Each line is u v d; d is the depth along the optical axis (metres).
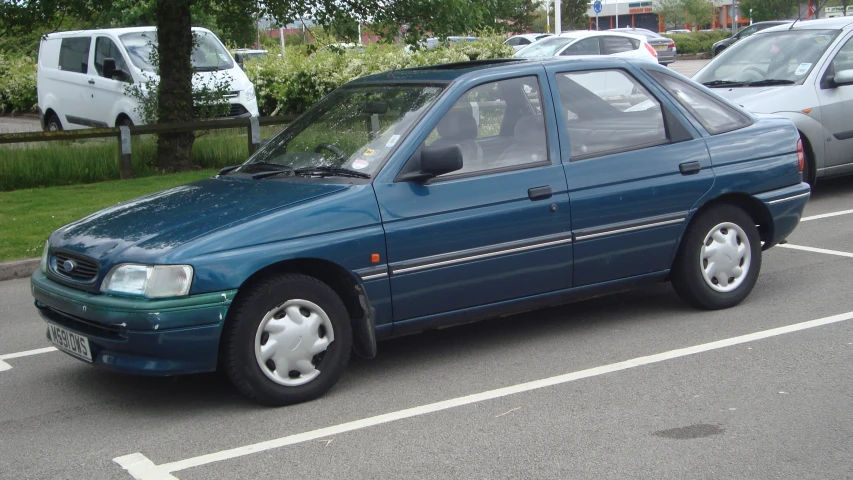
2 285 9.11
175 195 6.06
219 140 15.40
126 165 14.33
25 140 13.86
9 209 11.81
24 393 5.89
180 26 14.87
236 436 5.01
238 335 5.22
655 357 6.00
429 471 4.45
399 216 5.60
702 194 6.61
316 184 5.74
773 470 4.34
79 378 6.15
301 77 19.53
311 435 4.97
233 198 5.72
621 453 4.57
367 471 4.49
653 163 6.45
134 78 17.27
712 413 5.04
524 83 6.21
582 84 6.41
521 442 4.76
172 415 5.38
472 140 5.96
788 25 11.70
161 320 5.02
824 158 10.61
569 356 6.11
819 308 6.92
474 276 5.85
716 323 6.66
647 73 6.68
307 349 5.41
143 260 5.12
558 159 6.15
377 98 6.31
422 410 5.27
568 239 6.12
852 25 11.12
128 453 4.84
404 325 5.73
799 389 5.34
